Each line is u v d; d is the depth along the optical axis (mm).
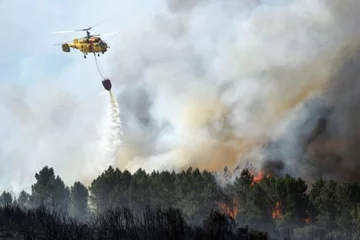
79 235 9664
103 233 10016
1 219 10789
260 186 34969
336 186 34500
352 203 33094
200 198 35969
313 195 35844
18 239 9570
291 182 34469
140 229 10062
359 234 29297
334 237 23531
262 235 10531
